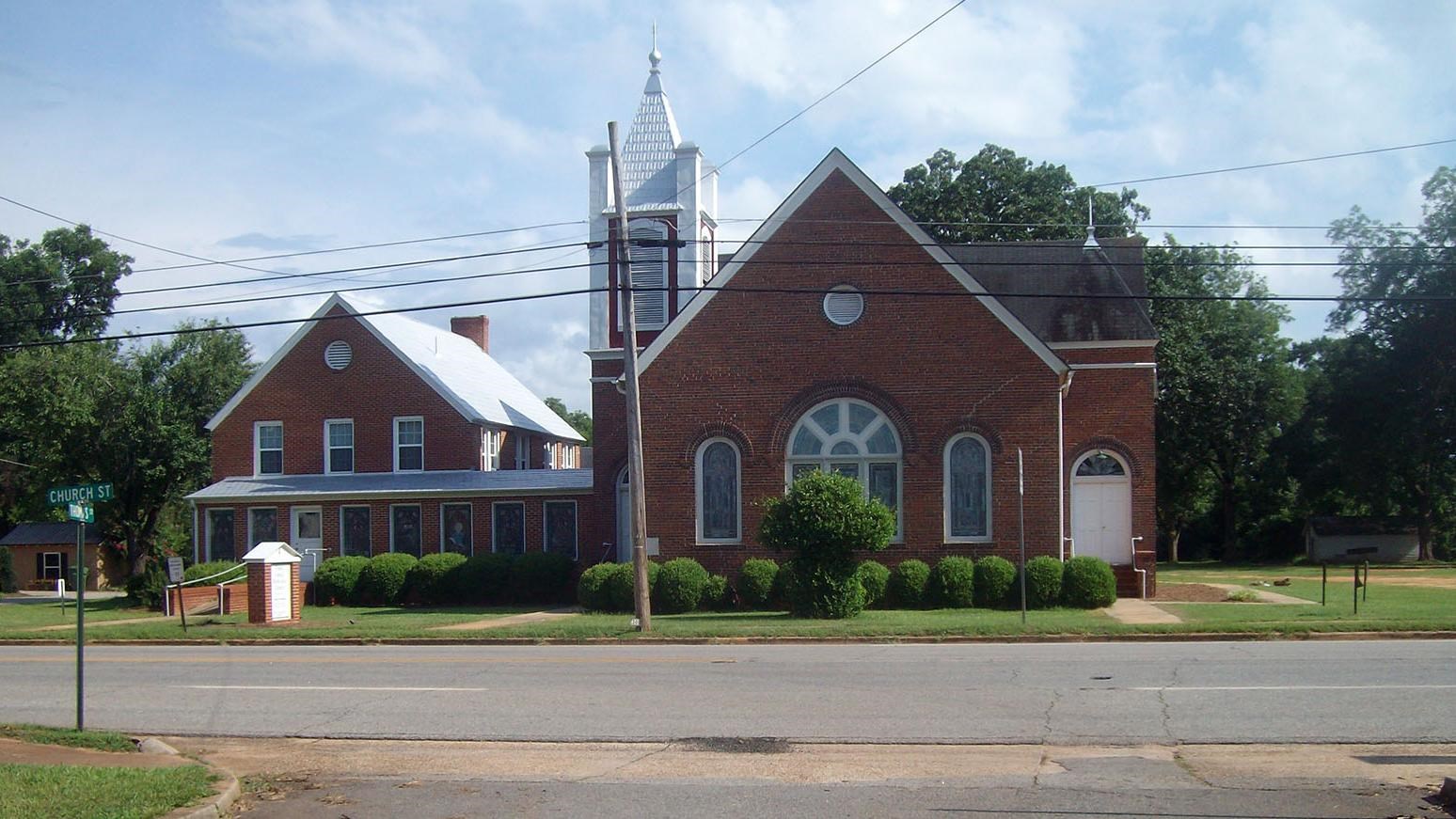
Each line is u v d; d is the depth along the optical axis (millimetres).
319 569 34156
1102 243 37844
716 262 38094
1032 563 27344
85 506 13047
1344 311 60250
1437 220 57156
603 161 35906
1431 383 58312
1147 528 33250
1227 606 26953
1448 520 64438
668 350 30000
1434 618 22422
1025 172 53125
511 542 35938
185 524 55625
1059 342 33906
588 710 13859
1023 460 28562
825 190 29625
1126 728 12164
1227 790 9617
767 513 26234
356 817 9367
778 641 21484
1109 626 21328
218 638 23953
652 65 36969
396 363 38719
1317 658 17094
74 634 25672
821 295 29484
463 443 38250
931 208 52781
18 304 58000
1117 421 33562
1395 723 12141
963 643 20703
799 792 9828
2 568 56094
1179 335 55812
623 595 28500
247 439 39219
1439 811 8914
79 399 46188
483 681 16344
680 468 29750
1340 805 9109
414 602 33750
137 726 13625
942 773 10422
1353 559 64250
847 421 29391
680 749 11672
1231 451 62062
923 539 28828
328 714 14078
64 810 9055
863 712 13305
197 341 48562
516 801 9727
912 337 29141
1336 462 62781
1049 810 9102
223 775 10352
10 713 14672
